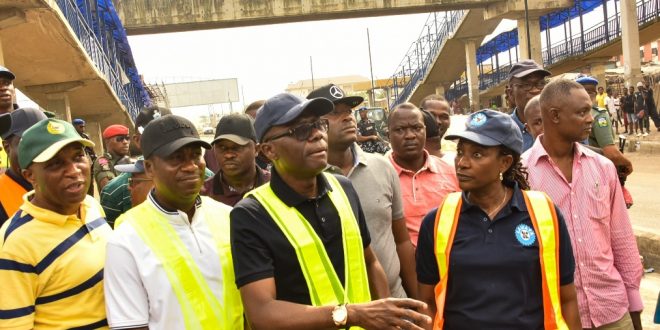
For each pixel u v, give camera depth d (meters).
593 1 29.89
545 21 33.38
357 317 2.18
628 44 22.92
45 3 9.61
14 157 3.19
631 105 19.80
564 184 3.25
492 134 2.57
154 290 2.47
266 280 2.30
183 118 2.62
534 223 2.57
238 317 2.62
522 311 2.52
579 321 2.68
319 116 2.45
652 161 15.87
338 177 2.72
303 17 27.12
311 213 2.44
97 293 2.60
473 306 2.56
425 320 2.16
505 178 2.71
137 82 38.78
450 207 2.70
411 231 3.96
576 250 3.17
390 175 3.59
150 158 2.57
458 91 42.09
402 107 4.05
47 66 14.23
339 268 2.44
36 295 2.51
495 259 2.53
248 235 2.36
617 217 3.27
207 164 5.67
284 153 2.39
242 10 26.30
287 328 2.21
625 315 3.17
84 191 2.63
